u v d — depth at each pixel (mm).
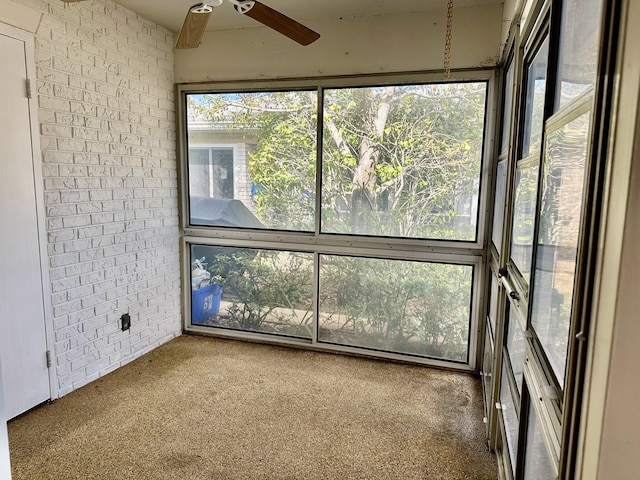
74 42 2508
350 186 3172
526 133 1769
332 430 2242
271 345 3494
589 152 630
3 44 2100
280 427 2262
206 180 3553
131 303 3105
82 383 2703
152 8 2893
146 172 3191
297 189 3312
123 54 2893
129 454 2008
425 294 3135
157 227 3350
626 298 536
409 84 2932
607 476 578
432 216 3025
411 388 2752
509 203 1901
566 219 921
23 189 2252
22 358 2303
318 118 3145
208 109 3449
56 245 2471
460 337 3092
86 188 2656
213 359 3180
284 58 3146
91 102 2656
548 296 1075
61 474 1856
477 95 2818
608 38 580
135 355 3170
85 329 2709
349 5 2746
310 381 2826
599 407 580
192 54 3365
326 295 3373
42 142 2346
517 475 1414
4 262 2180
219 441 2125
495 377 2049
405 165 3031
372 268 3230
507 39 2176
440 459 2014
